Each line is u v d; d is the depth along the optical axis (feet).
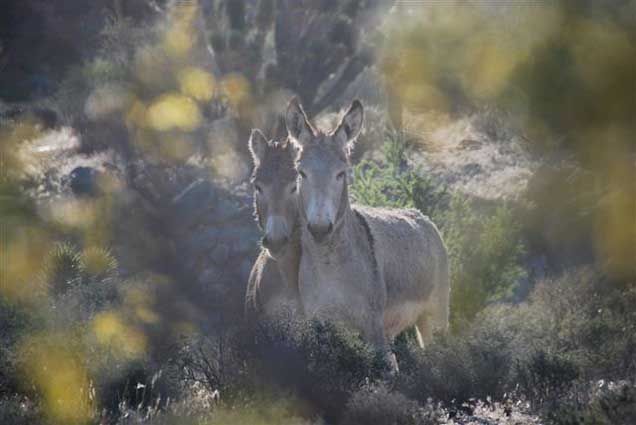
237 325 110.73
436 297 143.23
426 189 200.13
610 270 161.27
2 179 262.67
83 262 148.46
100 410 92.53
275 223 119.03
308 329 103.76
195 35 312.71
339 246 113.70
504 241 194.29
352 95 329.11
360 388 94.84
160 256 256.32
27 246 225.35
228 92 282.56
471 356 103.76
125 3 364.17
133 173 274.77
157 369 107.45
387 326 129.39
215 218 260.01
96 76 323.37
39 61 422.82
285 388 94.73
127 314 133.28
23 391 94.89
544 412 90.27
